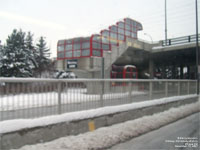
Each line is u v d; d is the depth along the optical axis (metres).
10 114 3.95
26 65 24.12
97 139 5.00
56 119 4.61
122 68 18.95
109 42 19.59
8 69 22.92
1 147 3.64
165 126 7.20
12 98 4.00
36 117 4.38
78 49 18.17
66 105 5.01
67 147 4.35
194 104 11.83
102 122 5.82
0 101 3.81
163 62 30.83
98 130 5.53
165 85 9.67
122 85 6.92
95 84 5.88
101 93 6.06
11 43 24.39
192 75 39.44
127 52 20.70
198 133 6.27
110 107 6.16
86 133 5.23
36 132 4.21
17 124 3.90
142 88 7.95
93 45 17.34
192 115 9.62
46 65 31.53
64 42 19.62
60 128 4.68
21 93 4.15
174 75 37.47
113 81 6.52
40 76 28.66
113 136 5.34
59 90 4.87
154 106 8.26
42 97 4.51
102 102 6.07
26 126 4.05
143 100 7.93
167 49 21.70
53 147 4.23
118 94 6.70
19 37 26.09
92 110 5.56
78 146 4.48
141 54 22.47
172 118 8.24
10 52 23.64
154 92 8.71
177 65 36.62
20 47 25.23
